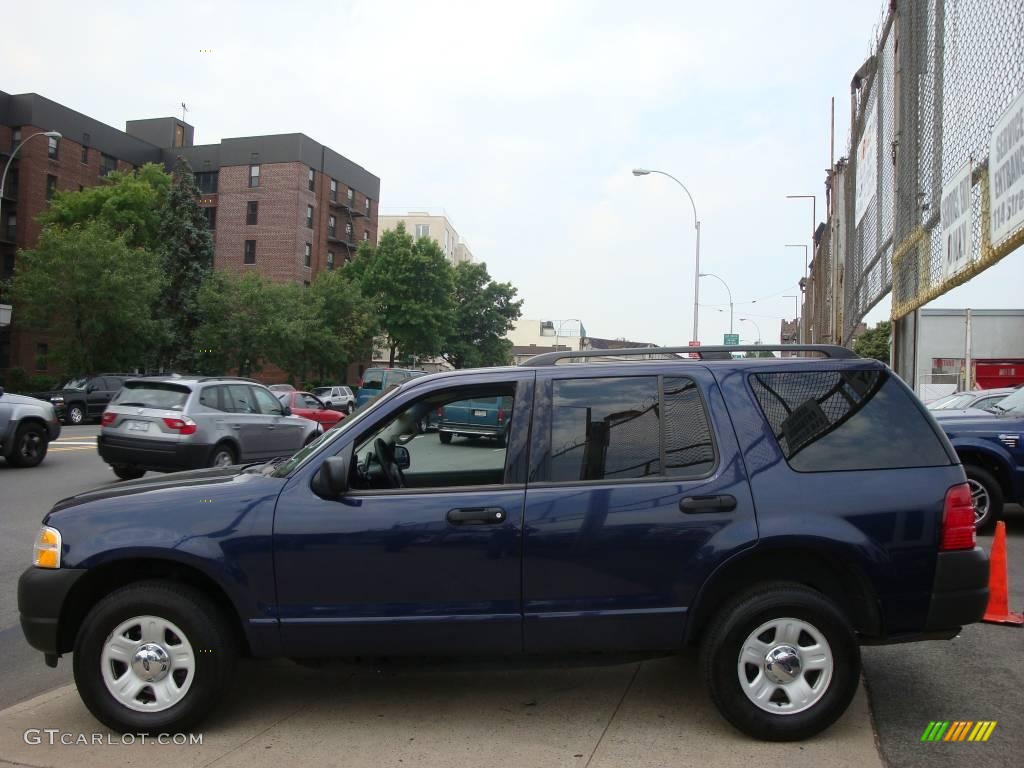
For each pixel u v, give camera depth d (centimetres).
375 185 6488
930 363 3409
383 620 385
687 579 382
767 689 378
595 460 399
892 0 1438
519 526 386
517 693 443
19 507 1029
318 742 382
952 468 395
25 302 3516
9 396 1426
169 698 388
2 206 4769
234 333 4131
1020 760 361
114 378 2931
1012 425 873
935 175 1185
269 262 5394
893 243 1454
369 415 415
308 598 388
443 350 6088
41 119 4803
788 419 402
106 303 3416
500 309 6900
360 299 4938
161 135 6391
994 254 905
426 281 5281
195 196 4478
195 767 357
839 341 2367
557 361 435
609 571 384
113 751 374
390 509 390
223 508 393
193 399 1200
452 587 386
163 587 392
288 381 4697
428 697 438
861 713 411
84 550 388
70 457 1609
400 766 357
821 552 383
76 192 4709
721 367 413
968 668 479
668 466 395
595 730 394
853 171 2119
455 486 402
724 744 378
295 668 484
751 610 376
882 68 1600
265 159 5419
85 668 386
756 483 387
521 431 406
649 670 479
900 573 381
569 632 386
